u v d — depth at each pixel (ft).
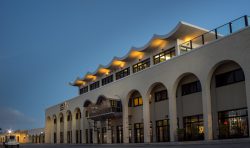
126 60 156.87
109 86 158.10
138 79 134.51
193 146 82.02
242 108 90.17
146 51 142.20
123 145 121.70
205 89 98.22
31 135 311.06
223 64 96.53
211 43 97.71
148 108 128.06
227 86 95.35
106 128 161.27
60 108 224.12
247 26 86.17
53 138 237.25
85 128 186.29
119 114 144.77
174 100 113.19
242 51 86.38
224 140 84.84
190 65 105.70
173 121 111.75
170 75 115.03
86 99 180.75
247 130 88.07
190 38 125.29
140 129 139.74
